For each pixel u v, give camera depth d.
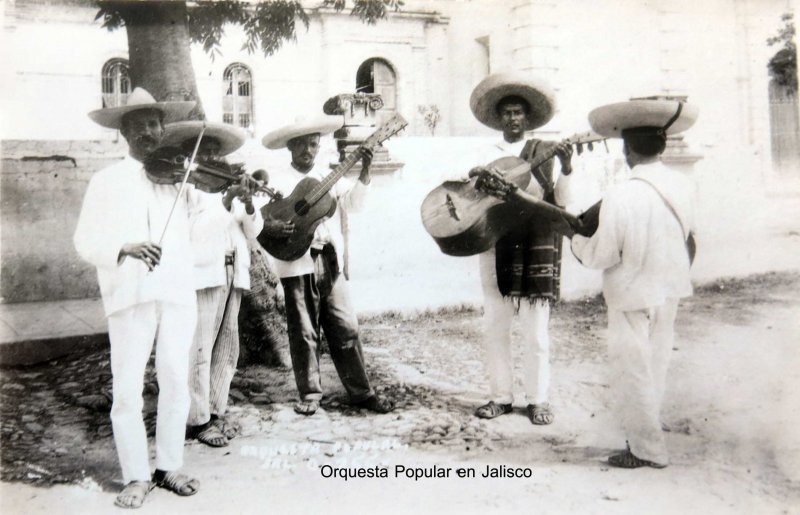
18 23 5.77
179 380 4.18
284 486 4.30
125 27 5.74
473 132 6.07
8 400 4.83
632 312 4.41
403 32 7.08
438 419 4.86
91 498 4.14
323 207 4.93
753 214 6.76
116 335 4.06
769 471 4.48
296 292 4.93
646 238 4.34
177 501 4.13
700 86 6.80
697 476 4.42
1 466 4.36
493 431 4.78
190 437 4.65
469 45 7.07
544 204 4.63
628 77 6.66
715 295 6.54
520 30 6.57
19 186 5.81
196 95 5.74
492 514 4.05
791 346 5.76
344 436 4.70
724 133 6.79
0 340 5.13
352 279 5.61
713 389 5.33
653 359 4.56
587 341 5.64
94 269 5.98
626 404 4.49
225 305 4.75
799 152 6.97
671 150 6.64
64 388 4.93
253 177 4.85
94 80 5.93
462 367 5.30
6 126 5.83
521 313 4.91
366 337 5.61
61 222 5.91
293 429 4.75
